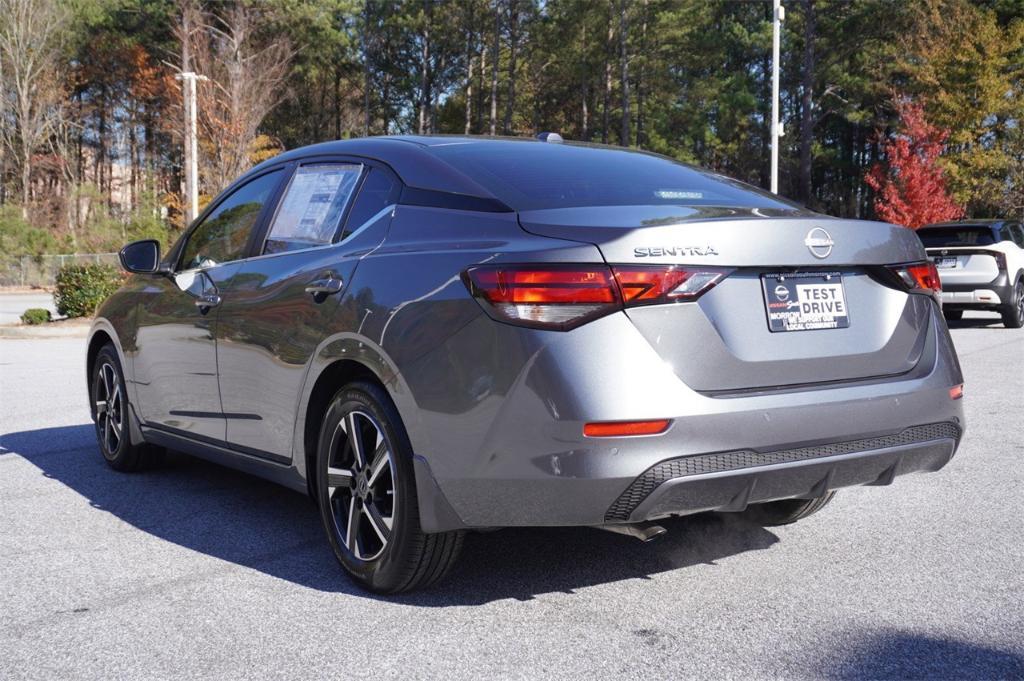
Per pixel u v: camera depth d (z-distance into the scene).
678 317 2.96
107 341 5.68
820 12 48.94
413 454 3.17
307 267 3.81
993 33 31.47
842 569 3.71
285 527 4.39
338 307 3.50
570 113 63.44
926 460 3.46
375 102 63.16
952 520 4.37
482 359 2.97
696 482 2.92
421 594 3.47
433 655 2.92
